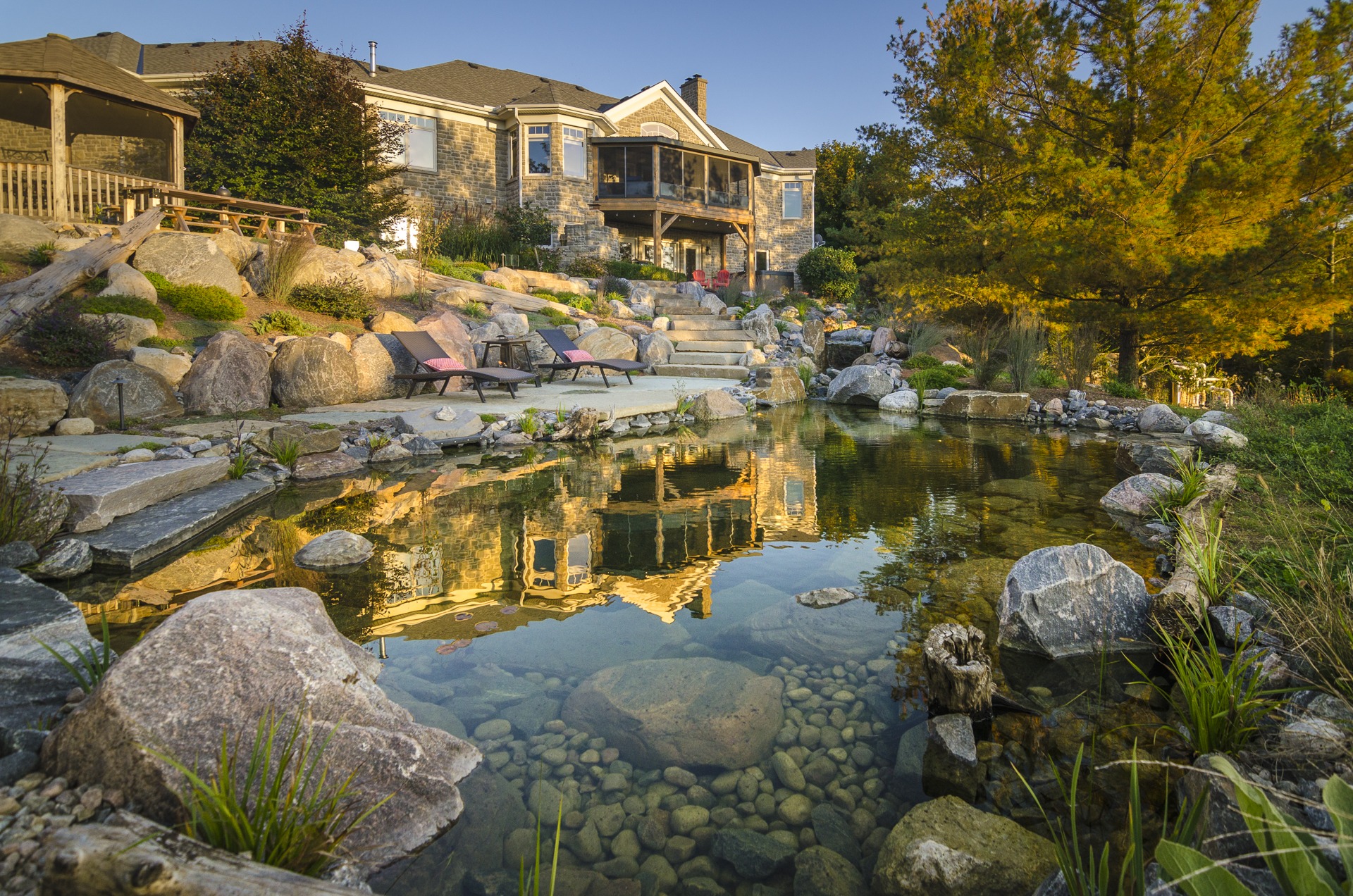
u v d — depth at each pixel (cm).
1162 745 242
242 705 197
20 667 232
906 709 267
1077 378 1253
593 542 469
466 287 1477
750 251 2817
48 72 1199
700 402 1084
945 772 229
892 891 179
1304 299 1084
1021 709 267
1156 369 1639
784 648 316
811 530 500
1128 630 322
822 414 1187
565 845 198
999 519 525
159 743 182
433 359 1007
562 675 290
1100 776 225
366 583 388
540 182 2384
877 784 224
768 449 838
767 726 256
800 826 206
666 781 226
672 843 199
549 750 240
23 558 374
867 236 2319
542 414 920
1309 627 256
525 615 349
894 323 1864
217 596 221
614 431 933
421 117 2270
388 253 1414
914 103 1476
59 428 644
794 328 1902
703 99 3019
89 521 430
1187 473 527
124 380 707
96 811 175
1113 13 1083
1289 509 423
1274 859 123
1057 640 314
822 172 3441
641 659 301
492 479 660
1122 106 1098
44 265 953
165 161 1812
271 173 1639
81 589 366
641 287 2005
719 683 279
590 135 2464
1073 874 161
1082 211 1166
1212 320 1129
